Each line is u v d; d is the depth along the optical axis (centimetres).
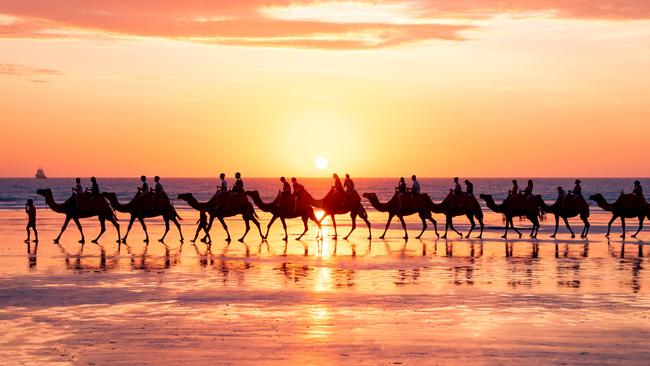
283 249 2878
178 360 1171
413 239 3388
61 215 5550
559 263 2400
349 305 1633
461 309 1585
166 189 18200
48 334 1352
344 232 3878
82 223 4584
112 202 3139
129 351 1227
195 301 1686
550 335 1337
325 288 1875
